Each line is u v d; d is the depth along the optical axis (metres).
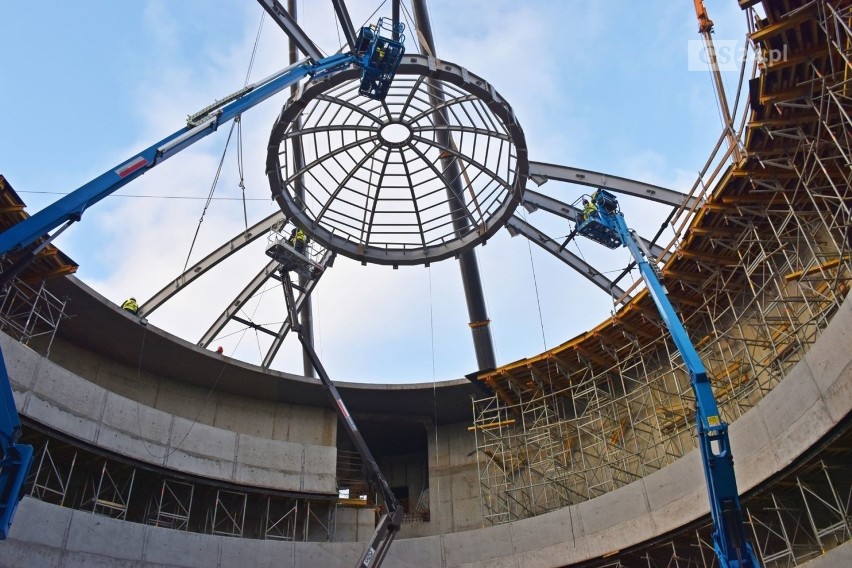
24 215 27.62
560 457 38.66
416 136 31.09
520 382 39.91
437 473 43.47
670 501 29.05
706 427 17.11
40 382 29.08
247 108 22.88
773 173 26.69
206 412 40.44
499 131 30.09
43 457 28.91
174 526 35.50
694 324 34.44
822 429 22.03
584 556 31.42
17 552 25.05
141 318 35.22
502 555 33.41
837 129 24.91
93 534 28.12
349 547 34.47
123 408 32.91
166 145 19.81
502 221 31.69
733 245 30.02
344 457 47.44
